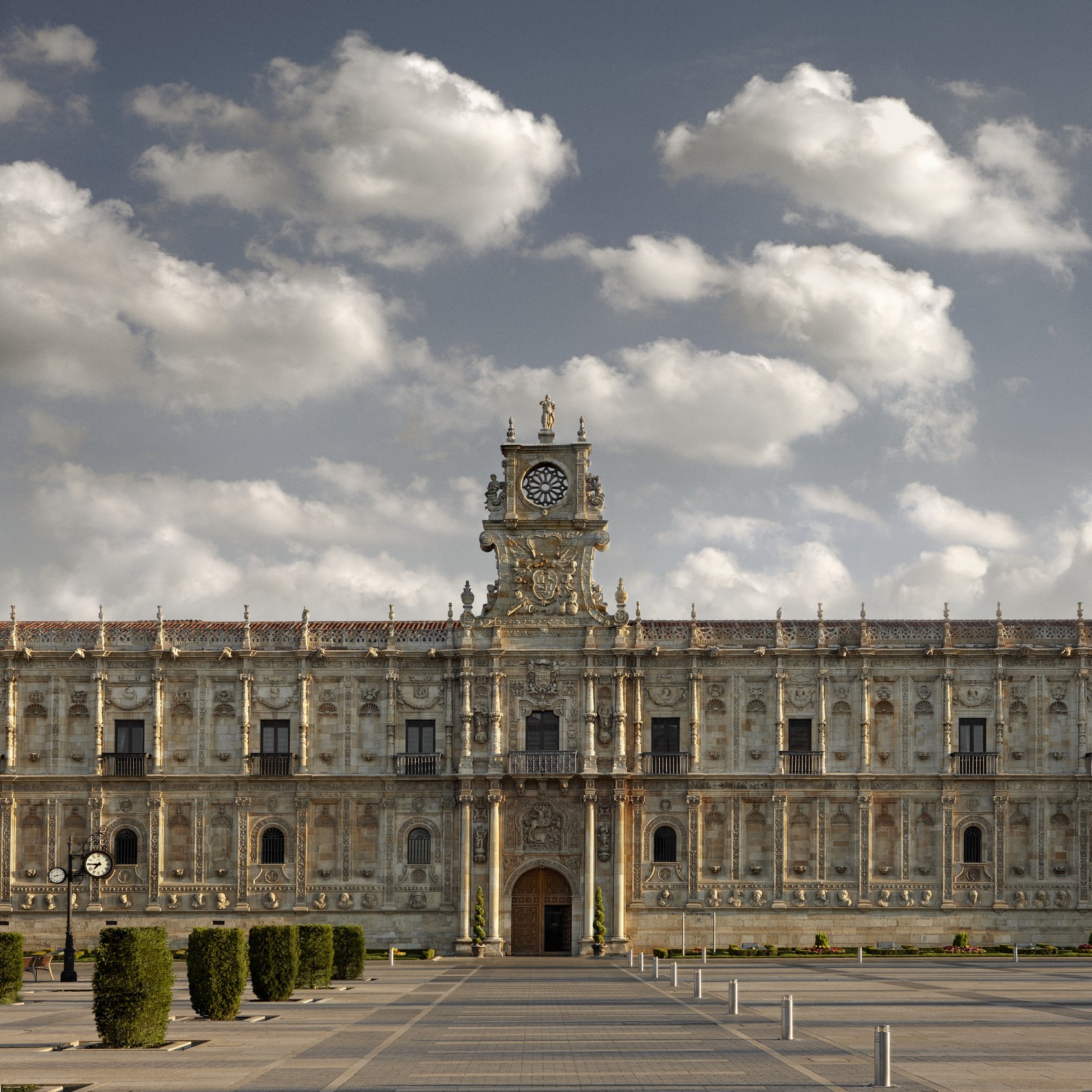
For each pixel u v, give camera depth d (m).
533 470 99.19
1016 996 58.12
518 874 95.00
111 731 96.94
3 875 95.44
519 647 96.81
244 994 60.06
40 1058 38.84
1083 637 95.75
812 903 94.62
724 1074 35.03
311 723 96.81
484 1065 36.81
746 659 96.56
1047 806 95.00
